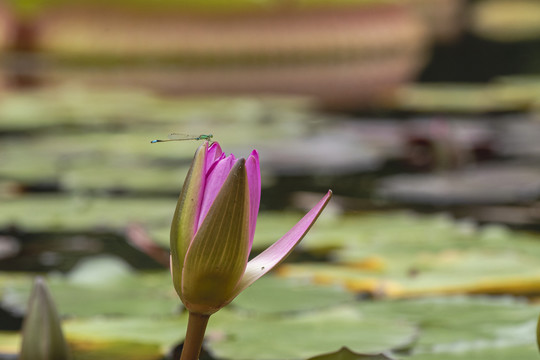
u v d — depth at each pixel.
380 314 1.96
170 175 3.82
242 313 1.97
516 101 7.17
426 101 7.46
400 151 4.57
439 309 1.96
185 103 7.46
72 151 4.69
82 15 11.55
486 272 2.10
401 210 3.16
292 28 12.72
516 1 25.62
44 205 3.13
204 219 1.68
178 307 1.99
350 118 6.43
